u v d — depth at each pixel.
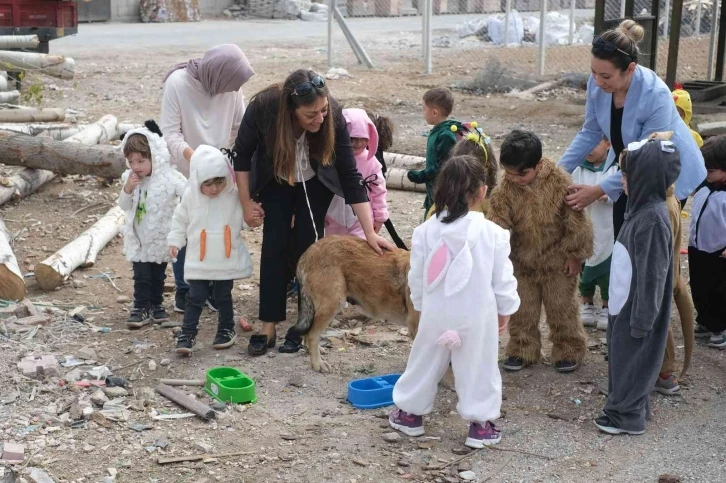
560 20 26.86
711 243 6.14
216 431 5.05
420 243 4.84
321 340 6.41
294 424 5.16
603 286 6.70
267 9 34.78
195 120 6.88
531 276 5.80
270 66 20.84
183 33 28.09
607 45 5.37
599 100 5.77
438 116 6.96
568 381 5.78
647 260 4.75
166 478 4.55
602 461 4.78
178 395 5.38
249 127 5.80
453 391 5.62
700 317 6.38
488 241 4.72
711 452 4.86
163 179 6.40
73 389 5.45
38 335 6.26
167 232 6.39
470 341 4.73
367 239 5.78
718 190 6.18
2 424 5.00
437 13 29.14
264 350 6.13
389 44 25.33
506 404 5.46
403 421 5.04
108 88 17.17
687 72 20.80
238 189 5.95
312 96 5.42
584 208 5.62
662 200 4.87
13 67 11.38
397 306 5.55
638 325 4.79
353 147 6.44
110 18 31.50
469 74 20.19
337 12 21.08
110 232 8.45
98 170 9.84
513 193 5.65
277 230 5.99
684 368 5.68
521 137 5.45
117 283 7.53
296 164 5.84
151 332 6.49
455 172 4.71
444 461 4.76
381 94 17.41
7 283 6.72
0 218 8.64
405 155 10.91
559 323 5.83
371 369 5.94
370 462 4.74
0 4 14.58
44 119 11.66
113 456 4.74
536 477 4.62
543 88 18.28
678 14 15.21
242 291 7.43
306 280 5.73
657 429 5.14
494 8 28.84
